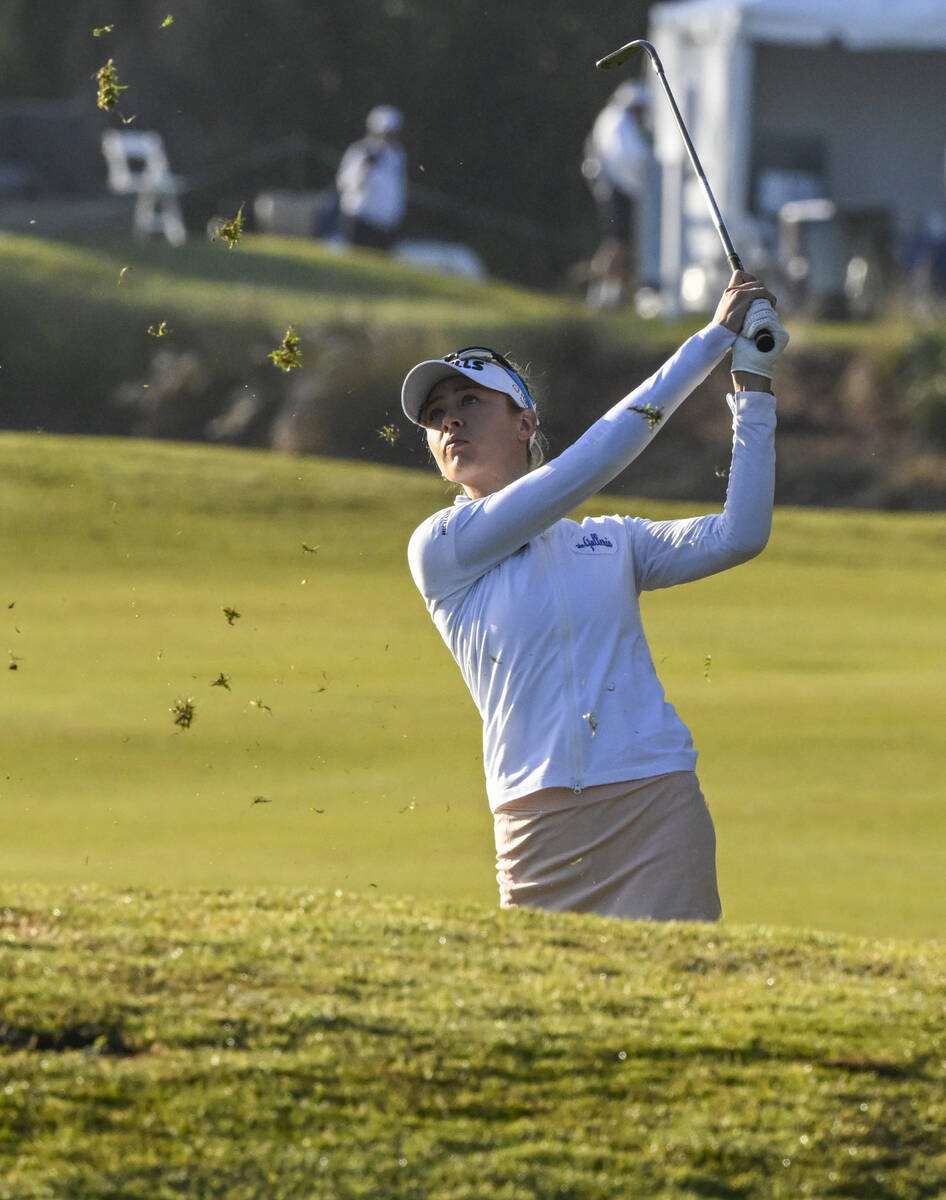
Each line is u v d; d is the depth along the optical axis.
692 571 15.77
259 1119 11.20
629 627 15.52
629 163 101.50
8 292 91.75
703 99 95.12
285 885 24.67
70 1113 11.15
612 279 102.75
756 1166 11.10
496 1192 10.73
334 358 87.81
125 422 88.19
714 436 85.56
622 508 69.69
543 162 144.75
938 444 85.31
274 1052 11.88
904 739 37.59
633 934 14.52
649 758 15.23
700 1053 12.21
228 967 13.12
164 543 60.66
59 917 14.21
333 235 115.12
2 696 39.09
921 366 87.31
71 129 116.44
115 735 35.66
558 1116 11.44
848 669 46.19
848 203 104.06
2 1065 11.52
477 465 16.39
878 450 85.06
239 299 94.50
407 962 13.59
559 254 141.25
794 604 56.19
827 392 88.62
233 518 64.50
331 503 67.25
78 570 56.91
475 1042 12.14
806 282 96.69
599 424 15.52
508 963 13.69
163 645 45.97
